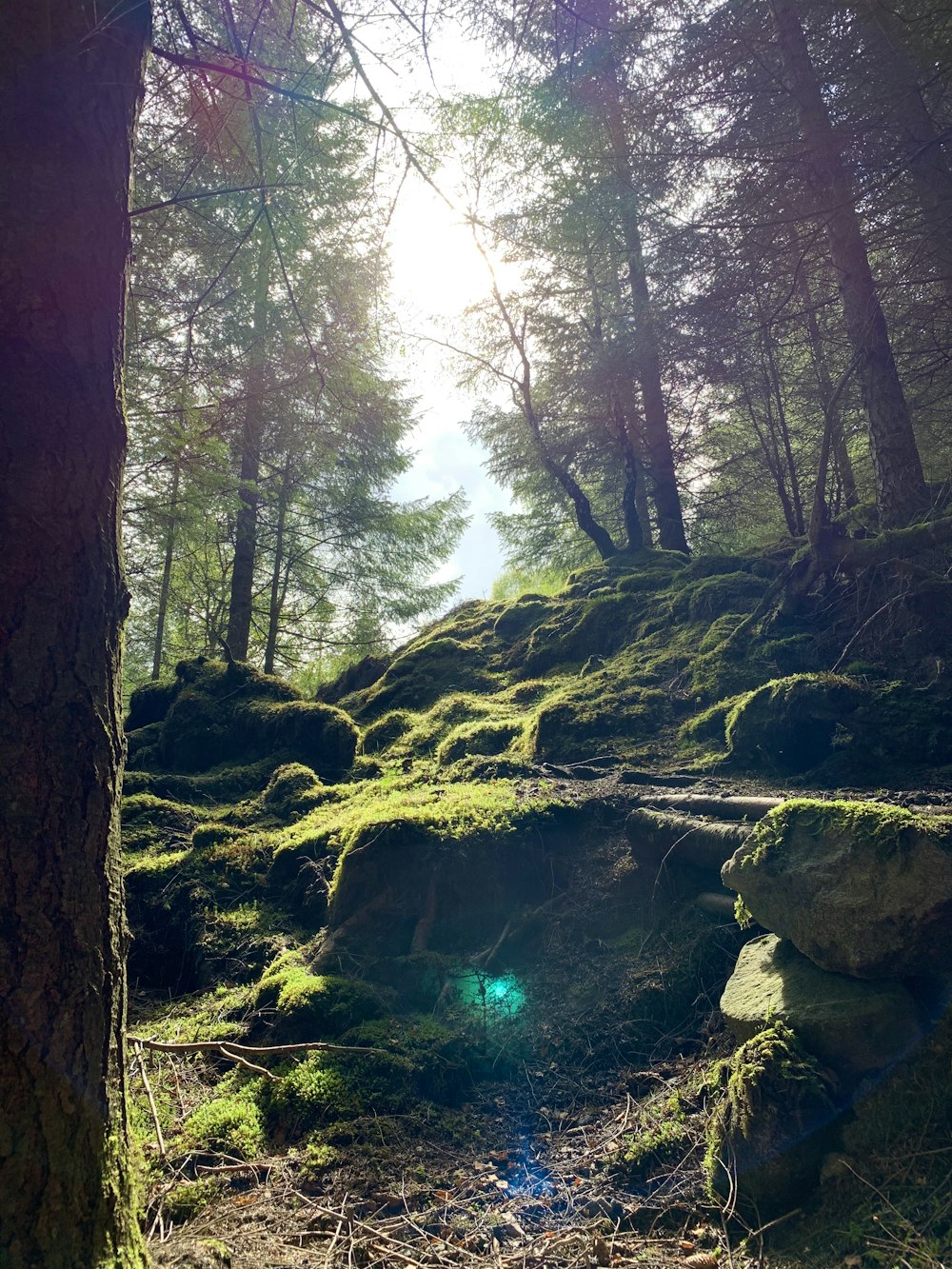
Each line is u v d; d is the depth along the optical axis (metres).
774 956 3.45
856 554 6.45
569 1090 3.66
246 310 9.05
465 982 4.40
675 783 5.56
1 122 2.11
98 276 2.24
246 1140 3.41
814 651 6.66
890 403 6.71
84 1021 1.99
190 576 16.14
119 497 2.30
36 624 2.02
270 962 5.16
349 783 7.94
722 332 8.16
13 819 1.92
